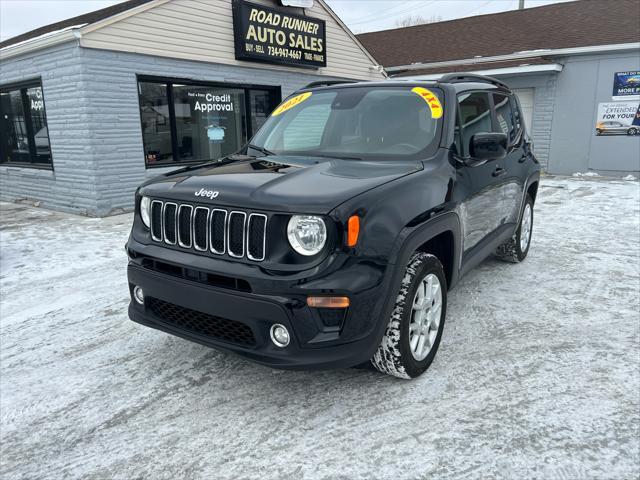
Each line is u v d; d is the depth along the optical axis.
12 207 9.73
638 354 3.36
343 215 2.39
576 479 2.19
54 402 2.91
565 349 3.43
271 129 4.03
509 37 15.87
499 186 4.19
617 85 12.92
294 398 2.89
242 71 10.70
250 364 3.32
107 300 4.56
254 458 2.39
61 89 8.45
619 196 9.89
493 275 5.04
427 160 3.23
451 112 3.50
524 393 2.89
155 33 8.91
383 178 2.78
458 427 2.58
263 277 2.41
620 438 2.47
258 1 10.85
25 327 3.99
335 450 2.43
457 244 3.31
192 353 3.50
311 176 2.81
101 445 2.52
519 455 2.36
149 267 2.91
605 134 13.29
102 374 3.22
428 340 3.10
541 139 14.32
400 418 2.67
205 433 2.59
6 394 3.00
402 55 17.52
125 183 8.84
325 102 3.95
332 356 2.45
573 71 13.46
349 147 3.53
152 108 9.28
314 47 12.03
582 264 5.41
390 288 2.59
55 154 8.96
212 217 2.62
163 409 2.82
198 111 10.18
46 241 6.76
